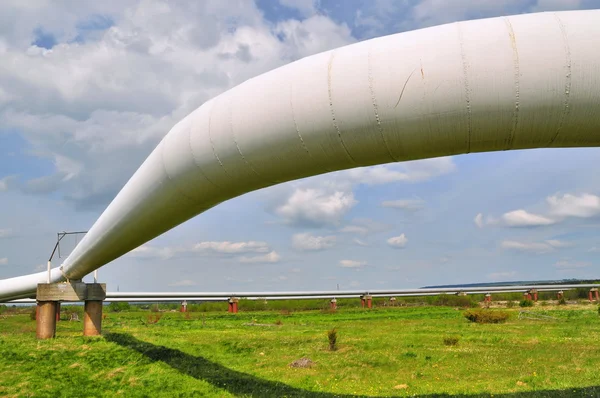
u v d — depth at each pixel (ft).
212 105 27.40
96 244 53.83
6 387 44.83
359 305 238.89
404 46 20.26
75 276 75.05
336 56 22.02
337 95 21.26
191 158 28.19
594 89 18.34
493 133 20.24
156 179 32.60
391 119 20.54
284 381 47.50
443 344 74.79
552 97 18.69
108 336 73.67
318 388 44.27
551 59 18.35
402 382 46.88
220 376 49.16
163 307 256.52
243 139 24.76
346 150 22.49
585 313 138.62
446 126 20.12
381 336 86.74
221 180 27.78
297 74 22.76
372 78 20.45
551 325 106.52
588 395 36.50
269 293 203.31
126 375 49.34
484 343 75.31
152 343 68.03
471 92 19.12
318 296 209.05
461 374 50.37
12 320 132.36
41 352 58.85
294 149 23.45
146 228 39.81
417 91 19.69
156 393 42.68
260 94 24.02
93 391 43.73
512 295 257.75
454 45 19.27
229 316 161.38
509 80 18.71
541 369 51.57
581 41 18.28
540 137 20.34
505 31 18.97
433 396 38.93
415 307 214.07
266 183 27.07
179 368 52.54
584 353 62.59
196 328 106.63
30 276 92.27
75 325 112.16
